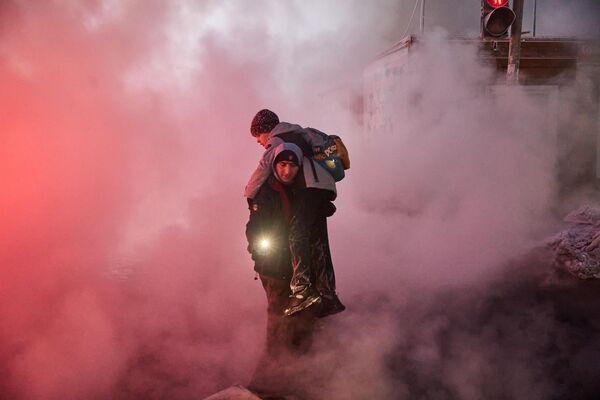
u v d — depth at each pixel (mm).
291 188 3383
